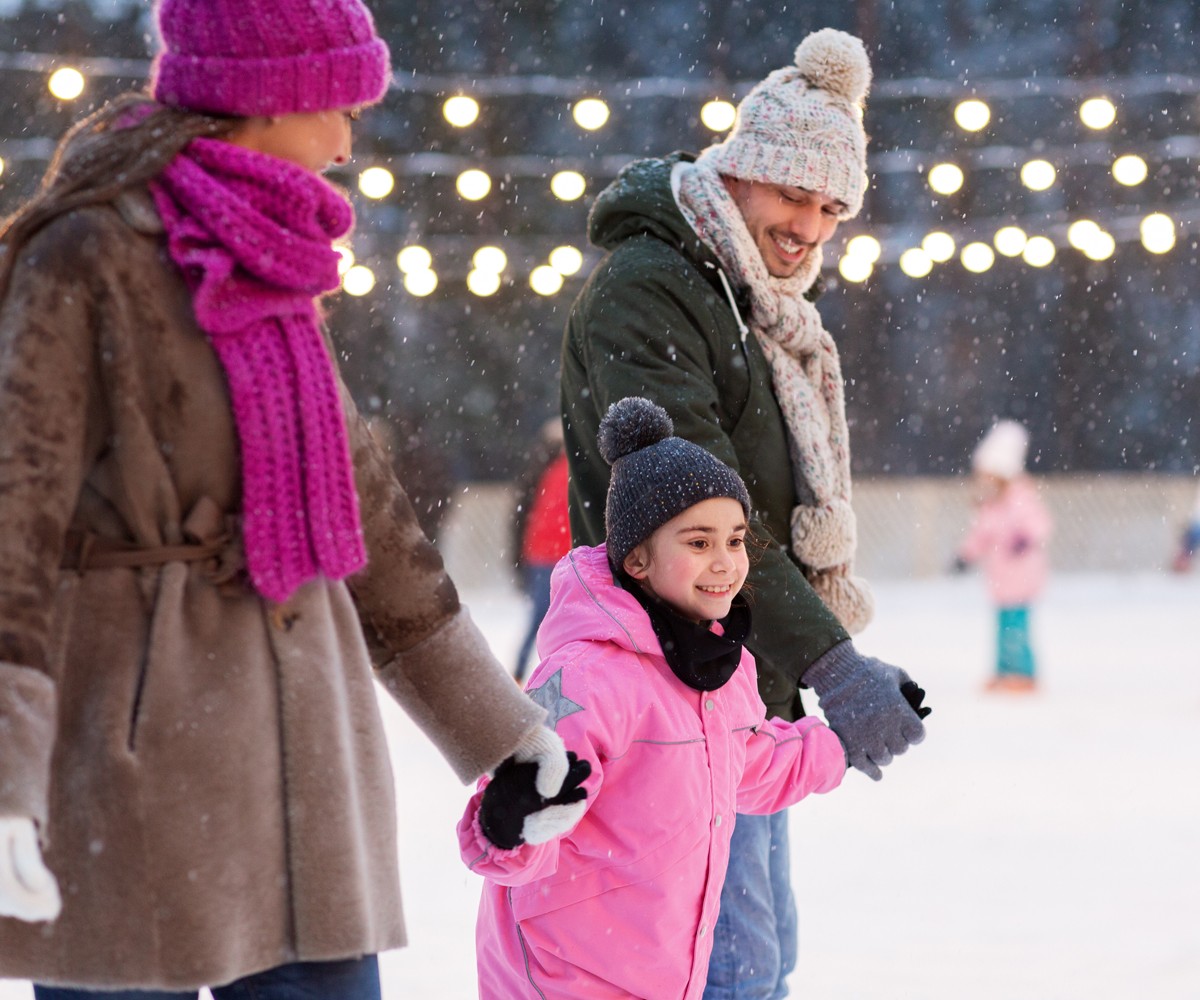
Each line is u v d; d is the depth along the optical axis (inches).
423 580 202.8
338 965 192.9
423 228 2095.2
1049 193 2269.9
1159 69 2322.8
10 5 2000.5
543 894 243.4
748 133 312.0
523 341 2182.6
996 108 2260.1
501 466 2177.7
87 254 176.2
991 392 2326.5
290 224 185.2
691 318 300.4
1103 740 772.0
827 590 314.3
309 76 187.6
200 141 183.9
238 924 181.3
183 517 183.2
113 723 176.7
